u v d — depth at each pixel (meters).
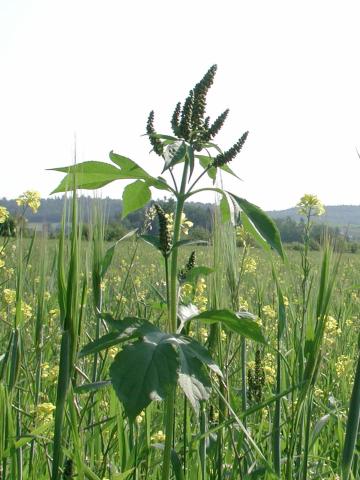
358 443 1.23
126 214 1.06
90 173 0.96
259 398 1.29
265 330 1.89
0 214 1.58
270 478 1.10
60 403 0.79
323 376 1.92
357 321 2.64
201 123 0.94
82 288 0.95
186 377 0.76
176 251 0.94
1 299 1.67
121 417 1.08
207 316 0.91
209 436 1.22
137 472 1.05
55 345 1.66
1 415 0.90
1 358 0.97
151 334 0.81
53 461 0.79
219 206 1.07
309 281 1.14
